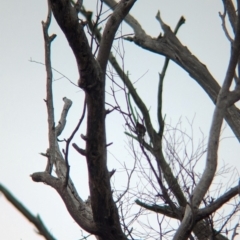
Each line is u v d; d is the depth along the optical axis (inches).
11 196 153.2
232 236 515.5
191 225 406.3
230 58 466.9
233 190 408.5
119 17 392.2
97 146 388.5
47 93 478.0
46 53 479.8
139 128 570.9
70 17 336.8
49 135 469.4
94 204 405.4
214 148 439.2
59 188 423.2
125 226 502.6
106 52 385.1
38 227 157.5
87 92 373.1
